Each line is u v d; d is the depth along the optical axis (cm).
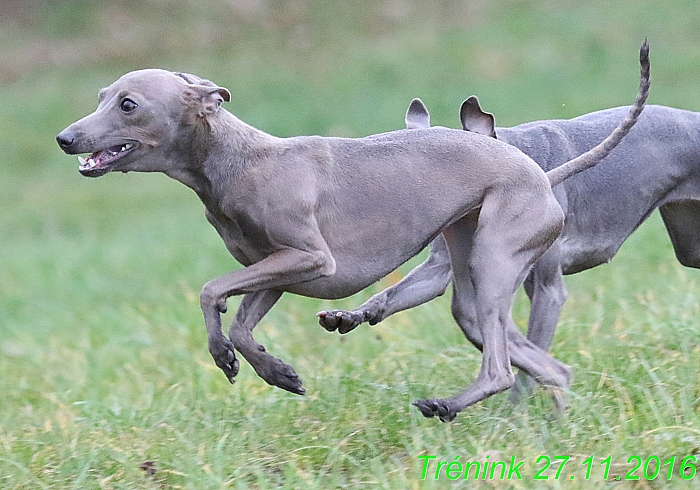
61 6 3966
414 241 934
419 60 3353
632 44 3256
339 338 1295
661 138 1095
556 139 1066
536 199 924
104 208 2614
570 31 3419
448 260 1033
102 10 3941
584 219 1073
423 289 1030
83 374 1309
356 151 930
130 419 1048
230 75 3456
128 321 1526
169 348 1355
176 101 896
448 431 917
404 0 3919
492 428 925
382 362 1153
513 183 923
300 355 1250
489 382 915
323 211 912
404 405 1006
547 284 1046
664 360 1052
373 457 910
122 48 3719
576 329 1184
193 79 931
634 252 1503
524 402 977
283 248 899
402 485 812
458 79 3180
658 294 1270
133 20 3897
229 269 1800
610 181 1074
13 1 3988
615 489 805
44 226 2494
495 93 3031
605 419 921
